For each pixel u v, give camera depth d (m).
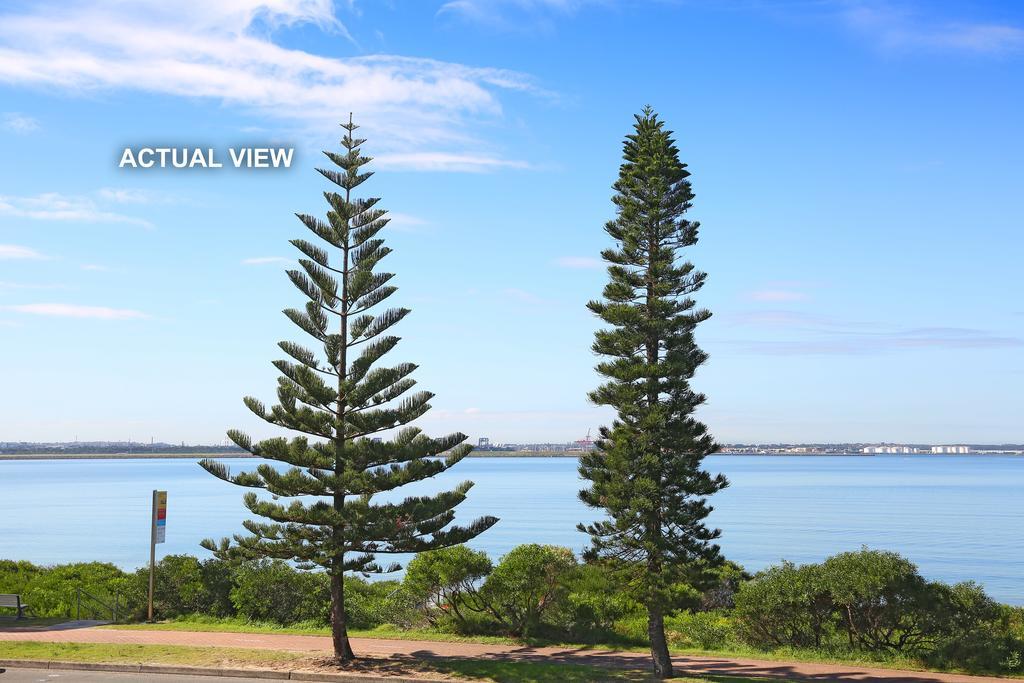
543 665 18.77
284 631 22.94
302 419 19.41
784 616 21.62
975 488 155.88
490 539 68.25
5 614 26.33
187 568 26.17
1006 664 18.55
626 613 24.58
